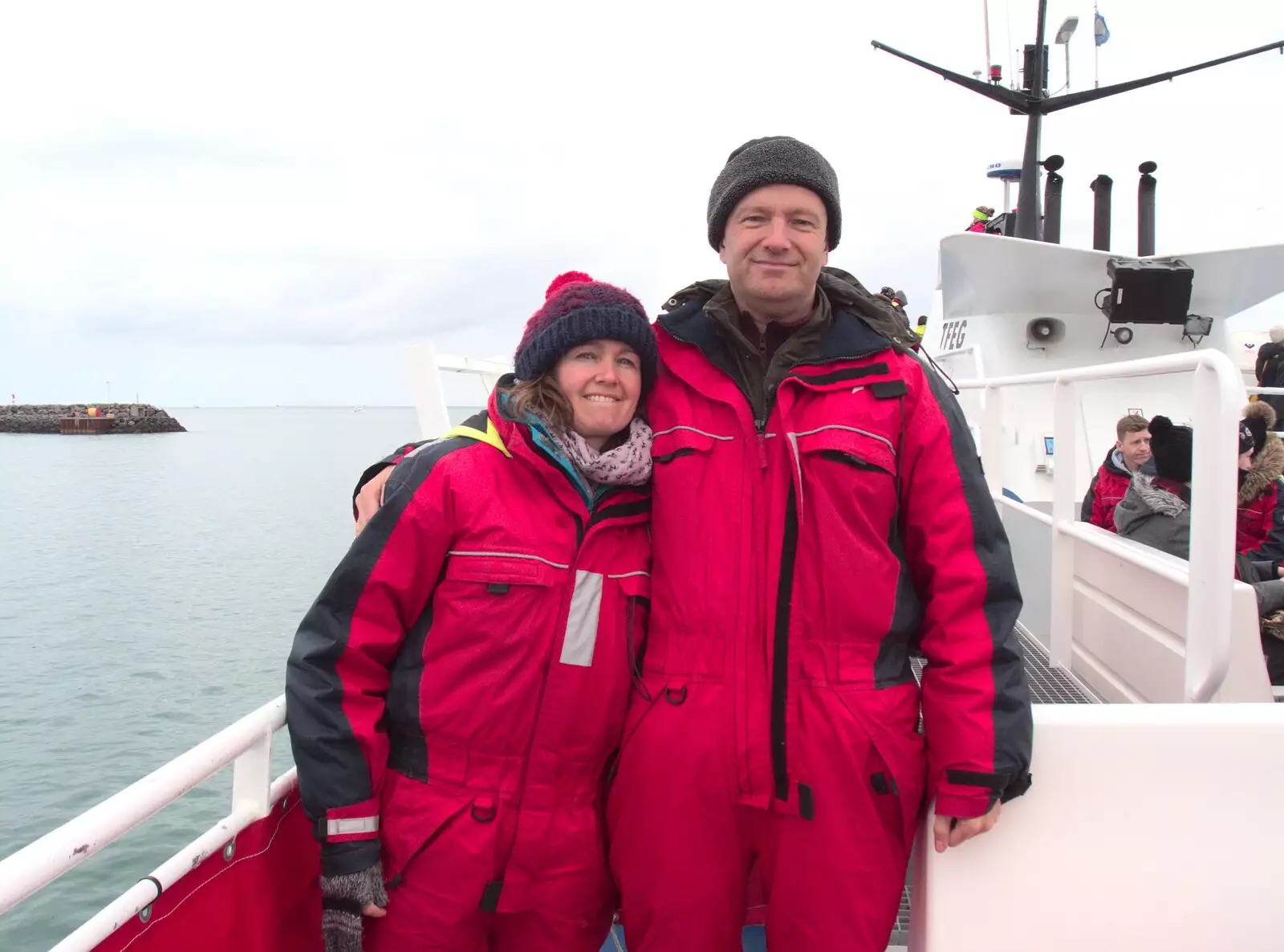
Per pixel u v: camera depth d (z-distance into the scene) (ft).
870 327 5.55
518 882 5.34
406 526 5.26
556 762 5.39
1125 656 9.96
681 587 5.42
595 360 5.47
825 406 5.36
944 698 5.08
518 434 5.36
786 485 5.39
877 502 5.23
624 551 5.62
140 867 30.40
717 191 5.93
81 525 115.24
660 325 5.92
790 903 5.33
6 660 55.06
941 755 5.05
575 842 5.50
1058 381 11.14
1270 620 11.19
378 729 5.33
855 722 5.15
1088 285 20.98
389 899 5.31
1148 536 10.17
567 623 5.32
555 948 5.55
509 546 5.26
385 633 5.30
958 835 4.91
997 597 5.21
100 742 42.83
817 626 5.28
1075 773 4.91
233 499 146.51
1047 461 21.15
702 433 5.58
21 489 162.40
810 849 5.24
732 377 5.60
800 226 5.58
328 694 5.12
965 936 4.84
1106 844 4.85
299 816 5.61
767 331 5.96
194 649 57.93
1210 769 4.83
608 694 5.45
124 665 54.29
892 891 5.28
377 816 5.19
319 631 5.25
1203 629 6.48
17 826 35.04
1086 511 16.01
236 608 68.95
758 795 5.28
